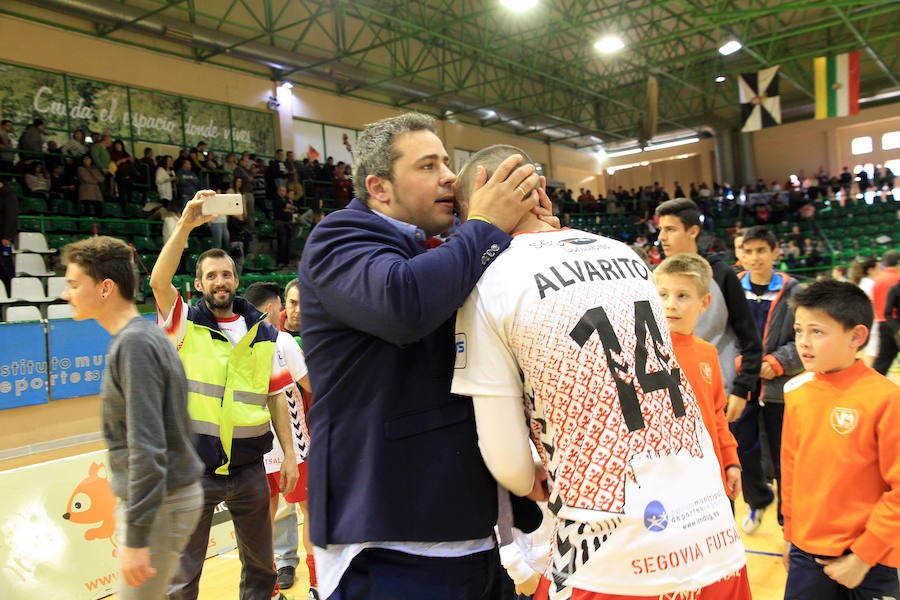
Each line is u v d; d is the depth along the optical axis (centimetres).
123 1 1125
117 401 187
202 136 1277
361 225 125
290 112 1410
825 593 177
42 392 670
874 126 2098
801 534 183
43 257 902
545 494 126
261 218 1262
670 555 102
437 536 118
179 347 250
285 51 1331
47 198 984
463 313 118
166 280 244
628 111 2075
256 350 258
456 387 117
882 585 167
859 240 1727
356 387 123
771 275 331
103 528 334
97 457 340
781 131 2206
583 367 107
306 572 347
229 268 264
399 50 1636
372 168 133
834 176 2133
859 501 171
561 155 2255
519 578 164
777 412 317
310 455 128
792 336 310
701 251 314
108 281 196
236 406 248
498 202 121
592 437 105
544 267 114
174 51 1227
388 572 119
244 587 263
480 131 1884
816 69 1330
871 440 170
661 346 117
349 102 1541
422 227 135
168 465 190
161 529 184
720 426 235
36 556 310
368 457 120
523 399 118
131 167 1063
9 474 310
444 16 1534
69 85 1094
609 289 115
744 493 337
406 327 109
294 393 313
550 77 1680
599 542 102
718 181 2245
